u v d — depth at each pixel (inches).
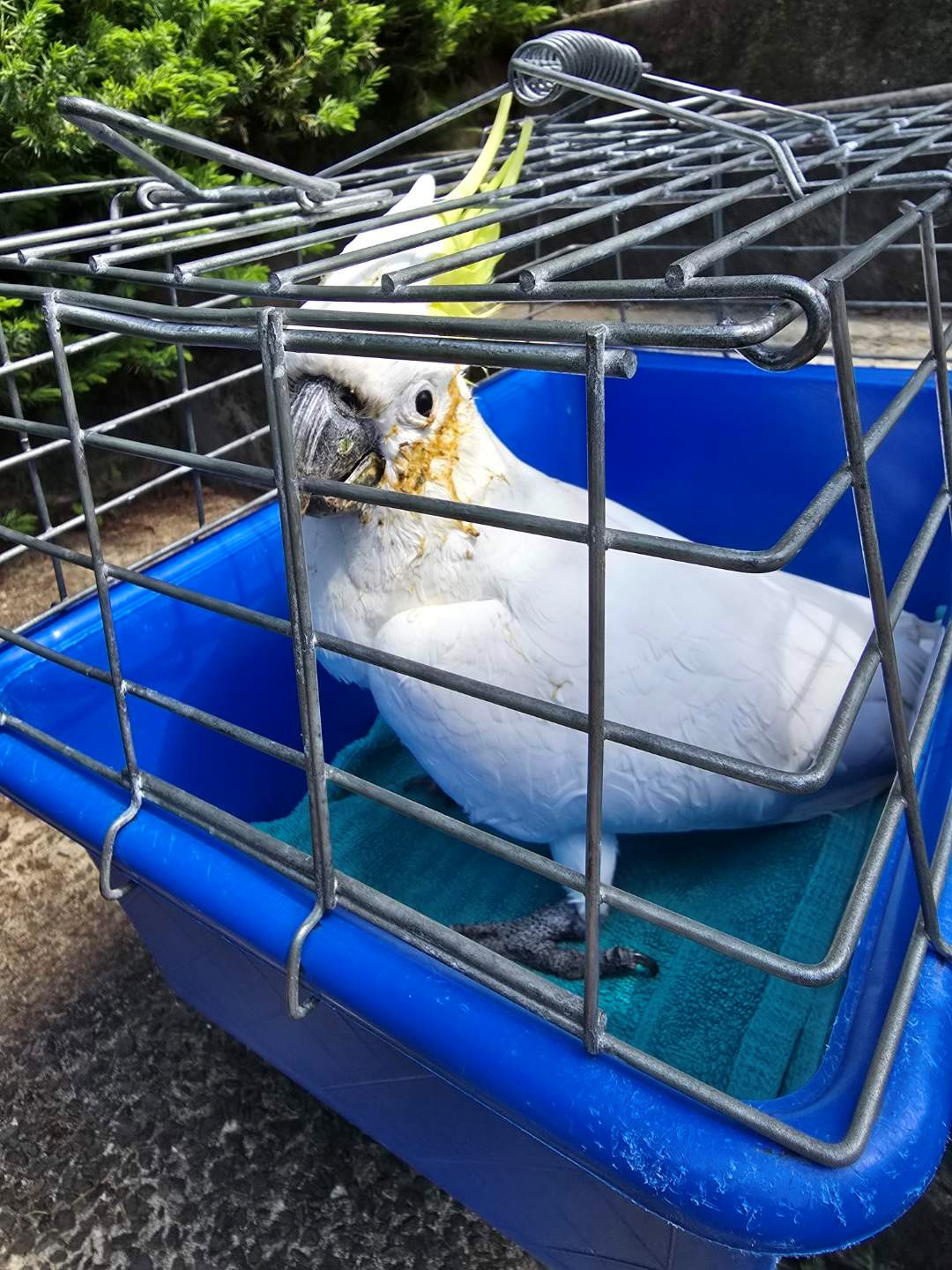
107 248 41.1
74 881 45.3
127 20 63.2
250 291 21.8
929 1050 18.9
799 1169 16.7
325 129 73.7
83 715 36.4
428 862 39.4
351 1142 34.3
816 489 47.7
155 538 73.3
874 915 22.7
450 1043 20.2
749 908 34.9
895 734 17.6
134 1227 32.0
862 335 64.7
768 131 40.7
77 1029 38.1
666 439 51.6
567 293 16.3
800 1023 30.5
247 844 23.9
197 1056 37.1
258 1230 31.9
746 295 14.4
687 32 75.8
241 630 42.1
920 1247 30.8
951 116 40.1
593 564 15.0
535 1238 27.5
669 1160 17.3
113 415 75.2
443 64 83.7
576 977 33.5
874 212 66.7
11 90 54.0
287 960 22.6
